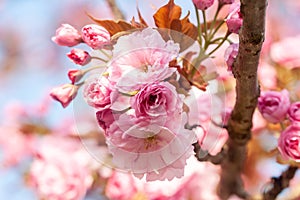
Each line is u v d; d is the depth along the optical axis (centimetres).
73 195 79
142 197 76
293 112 63
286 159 64
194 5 57
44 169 80
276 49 75
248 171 79
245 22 53
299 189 77
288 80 73
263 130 73
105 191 79
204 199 80
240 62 56
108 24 57
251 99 59
